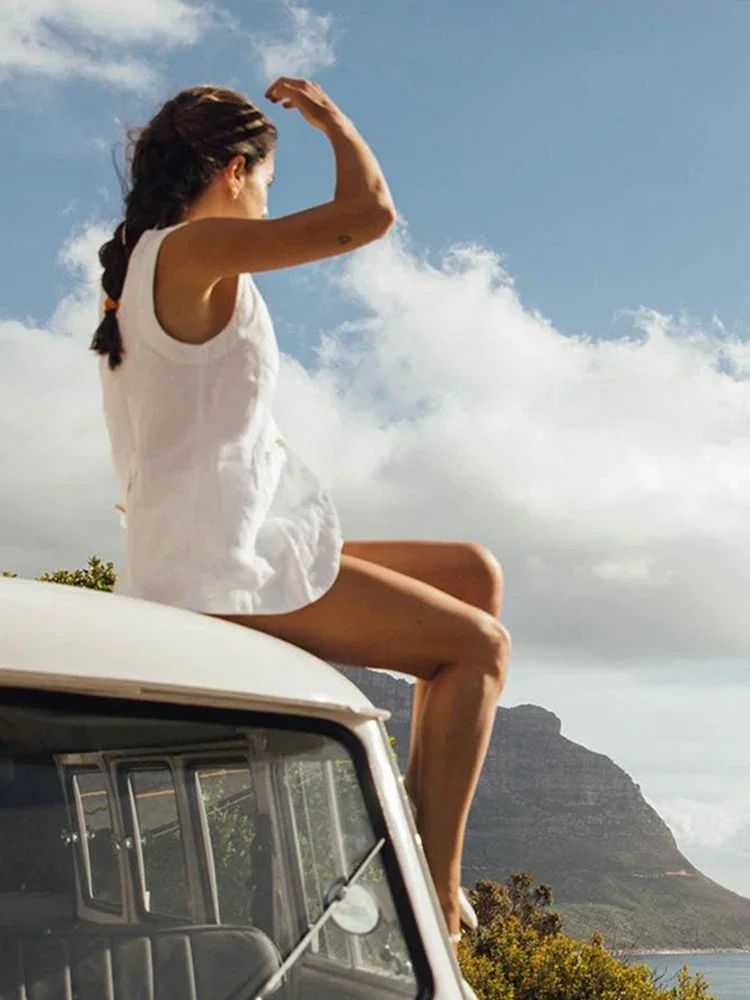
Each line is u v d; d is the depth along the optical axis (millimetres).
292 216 2209
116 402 2400
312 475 2352
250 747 1771
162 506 2250
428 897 1857
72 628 1689
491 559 2572
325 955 1750
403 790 1913
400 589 2266
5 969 1551
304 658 1930
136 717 1687
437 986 1801
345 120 2352
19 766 1600
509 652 2295
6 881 1570
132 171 2473
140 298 2271
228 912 1711
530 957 16344
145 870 1666
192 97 2451
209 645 1801
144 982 1641
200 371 2254
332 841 1803
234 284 2281
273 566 2250
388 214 2258
